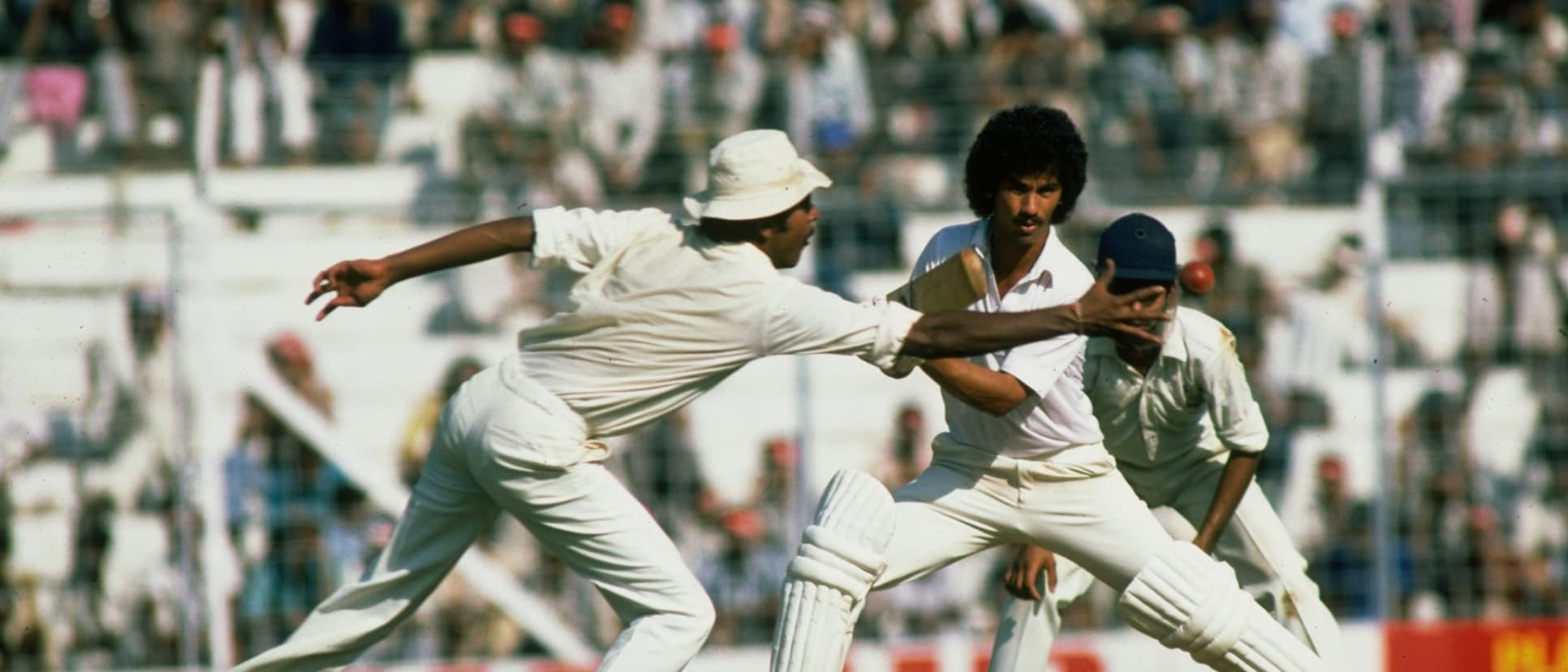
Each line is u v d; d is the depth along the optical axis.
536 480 18.14
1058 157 18.16
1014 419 18.98
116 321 31.95
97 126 36.88
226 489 31.28
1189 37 39.69
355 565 31.66
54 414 31.59
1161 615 19.06
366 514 31.95
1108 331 17.16
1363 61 38.31
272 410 31.78
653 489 32.22
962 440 19.58
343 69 37.62
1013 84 39.03
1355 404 34.81
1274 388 34.59
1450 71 39.28
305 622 19.09
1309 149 38.69
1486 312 35.38
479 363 33.56
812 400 33.72
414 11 39.94
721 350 17.84
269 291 33.88
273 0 37.84
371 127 37.56
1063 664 31.56
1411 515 34.19
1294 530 33.78
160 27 38.53
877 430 34.09
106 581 31.02
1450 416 34.72
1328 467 34.00
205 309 31.69
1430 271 36.00
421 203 34.53
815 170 18.02
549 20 40.47
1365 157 37.81
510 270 35.06
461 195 36.53
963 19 41.59
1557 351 35.41
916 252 35.97
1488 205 35.75
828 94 38.25
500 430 18.06
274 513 31.44
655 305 17.73
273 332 33.75
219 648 30.89
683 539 32.16
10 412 31.34
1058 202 18.47
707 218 17.69
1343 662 22.39
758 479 32.66
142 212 31.94
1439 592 33.91
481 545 32.47
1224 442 20.53
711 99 38.09
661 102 37.97
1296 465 34.06
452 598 32.34
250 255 33.78
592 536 18.39
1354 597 33.47
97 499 31.28
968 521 19.53
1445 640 32.53
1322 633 22.19
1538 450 35.03
